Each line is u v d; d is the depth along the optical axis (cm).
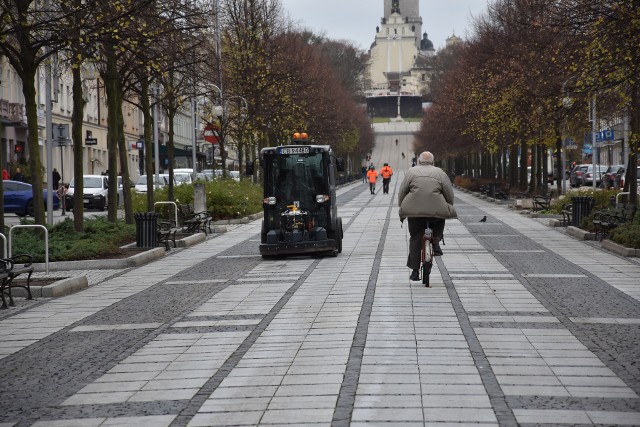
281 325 1620
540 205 5388
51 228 3080
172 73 4397
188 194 5012
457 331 1509
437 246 2111
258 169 8031
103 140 9956
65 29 2734
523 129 6031
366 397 1081
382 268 2520
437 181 2064
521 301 1848
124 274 2628
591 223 3628
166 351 1430
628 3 3023
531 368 1229
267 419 1003
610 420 976
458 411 1012
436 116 11162
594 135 5731
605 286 2088
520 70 5572
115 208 3591
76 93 3178
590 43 3194
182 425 996
